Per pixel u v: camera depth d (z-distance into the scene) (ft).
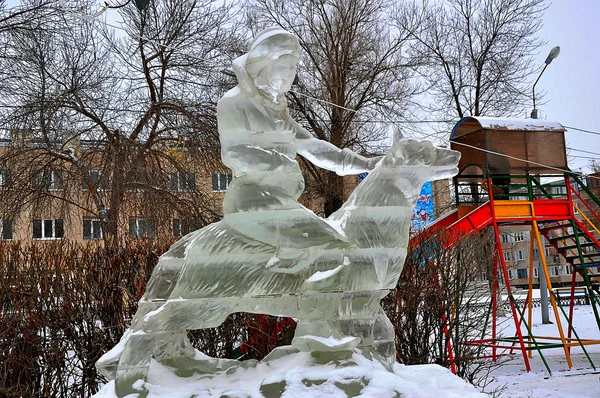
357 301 11.94
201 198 36.37
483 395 11.81
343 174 12.91
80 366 19.49
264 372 11.98
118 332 19.57
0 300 17.79
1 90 35.76
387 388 11.10
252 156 11.42
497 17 55.83
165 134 39.42
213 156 37.22
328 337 11.74
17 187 34.40
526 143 29.25
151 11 40.09
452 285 24.03
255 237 11.42
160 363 11.99
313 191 51.83
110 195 34.27
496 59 55.72
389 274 12.25
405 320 23.30
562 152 29.43
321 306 11.74
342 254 11.89
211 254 11.34
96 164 36.14
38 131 35.73
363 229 11.98
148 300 11.60
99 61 38.22
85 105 36.76
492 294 29.96
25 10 36.32
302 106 51.98
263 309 11.78
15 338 17.74
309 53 53.57
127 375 11.07
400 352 22.63
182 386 11.35
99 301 19.53
